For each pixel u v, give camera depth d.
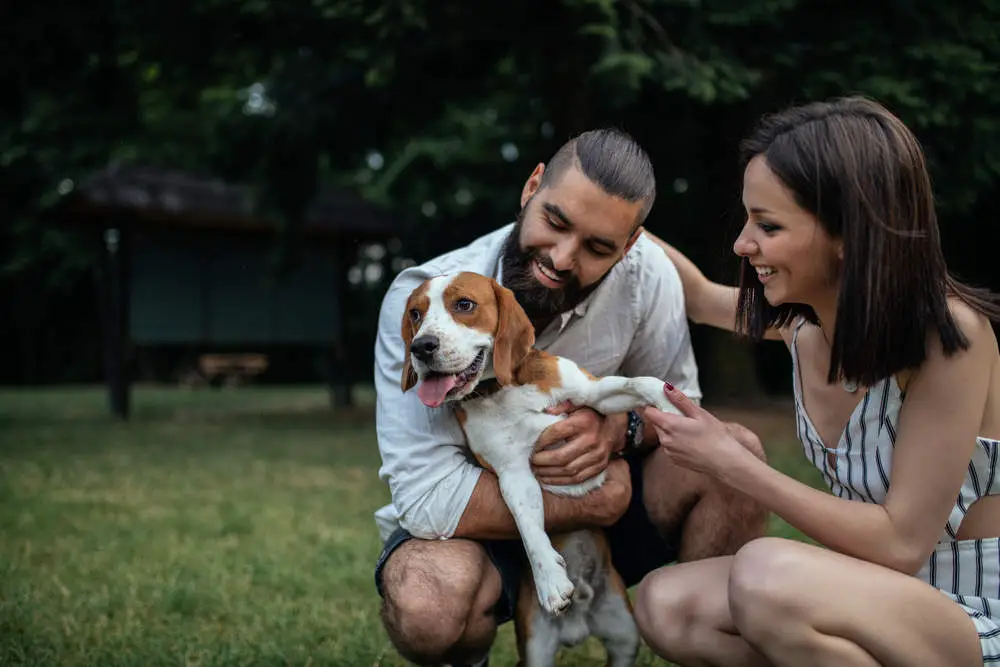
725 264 2.47
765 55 7.62
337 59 8.68
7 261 19.12
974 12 7.54
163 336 12.98
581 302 2.57
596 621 2.58
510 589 2.55
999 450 1.96
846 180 1.87
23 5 8.41
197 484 6.43
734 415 10.57
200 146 16.62
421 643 2.32
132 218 12.07
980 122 7.24
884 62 7.30
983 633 1.92
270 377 21.75
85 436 9.50
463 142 13.26
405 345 2.48
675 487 2.62
